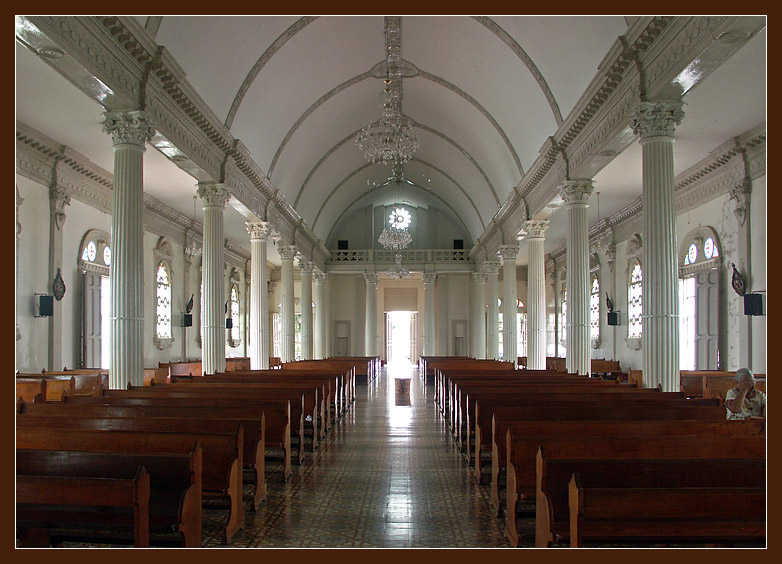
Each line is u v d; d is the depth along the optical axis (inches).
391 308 1478.8
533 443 212.4
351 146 960.3
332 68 658.2
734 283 549.3
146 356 759.7
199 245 944.3
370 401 695.7
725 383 453.4
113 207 374.3
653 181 367.2
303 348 1098.1
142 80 381.4
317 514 247.6
